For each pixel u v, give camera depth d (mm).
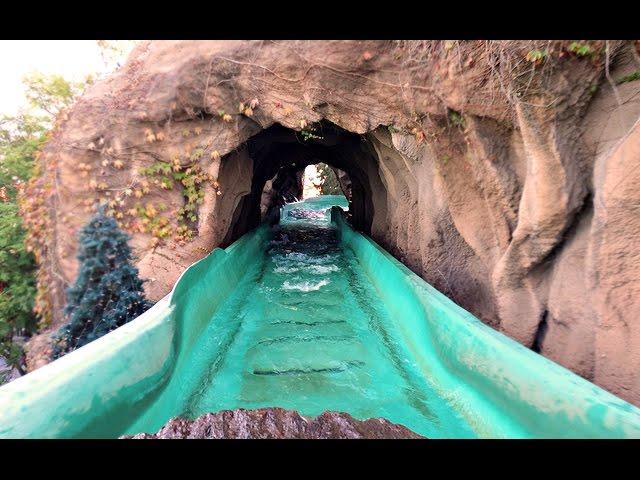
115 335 3568
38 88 9000
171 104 6562
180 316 4605
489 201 4480
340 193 34188
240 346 5379
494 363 3240
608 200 2920
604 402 2330
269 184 19531
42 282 7031
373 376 4508
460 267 5516
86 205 7047
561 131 3408
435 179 5512
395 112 5375
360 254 9727
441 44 4227
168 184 7207
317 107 5871
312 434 2486
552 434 2512
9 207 7727
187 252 7363
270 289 8039
